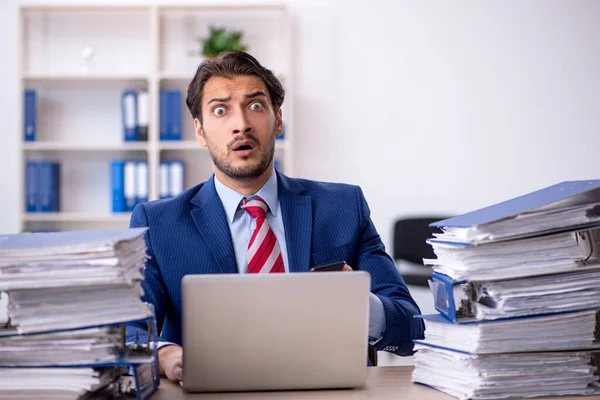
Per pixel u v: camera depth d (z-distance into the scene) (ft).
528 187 15.43
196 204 5.90
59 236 3.86
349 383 4.03
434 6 15.25
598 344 3.99
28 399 3.56
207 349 3.89
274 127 5.78
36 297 3.51
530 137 15.40
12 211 15.06
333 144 15.25
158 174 14.32
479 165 15.38
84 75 14.32
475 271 3.85
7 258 3.45
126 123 14.32
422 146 15.34
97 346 3.55
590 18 15.34
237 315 3.89
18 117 14.48
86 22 15.08
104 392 3.84
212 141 5.61
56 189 14.66
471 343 3.85
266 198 5.90
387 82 15.29
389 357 12.98
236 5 14.46
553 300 3.91
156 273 5.67
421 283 13.75
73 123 15.14
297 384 3.97
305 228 5.90
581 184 4.34
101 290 3.58
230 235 5.79
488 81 15.35
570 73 15.39
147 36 15.14
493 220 3.79
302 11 15.17
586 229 3.93
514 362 3.89
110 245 3.45
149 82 14.37
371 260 6.04
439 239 4.21
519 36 15.34
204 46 14.25
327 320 3.96
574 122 15.44
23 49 14.90
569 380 3.95
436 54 15.28
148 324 3.80
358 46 15.24
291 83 14.61
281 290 3.91
